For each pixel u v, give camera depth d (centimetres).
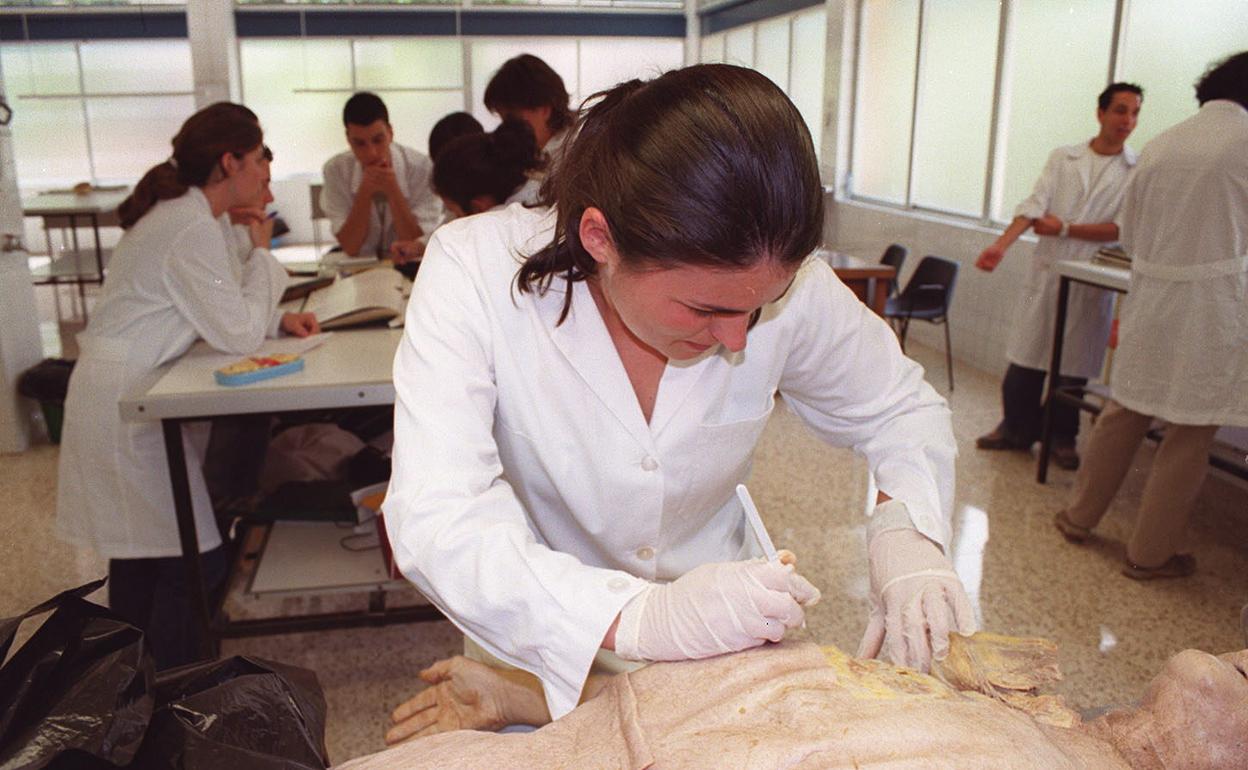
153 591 212
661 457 102
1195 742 90
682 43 677
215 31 729
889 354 115
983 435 376
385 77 813
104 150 748
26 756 69
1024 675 92
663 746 76
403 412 90
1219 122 237
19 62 724
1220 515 274
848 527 299
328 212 416
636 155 72
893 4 445
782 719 77
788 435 388
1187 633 224
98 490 199
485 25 765
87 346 201
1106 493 273
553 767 80
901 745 74
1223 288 230
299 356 201
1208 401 234
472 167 217
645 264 73
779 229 70
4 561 273
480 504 85
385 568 219
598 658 112
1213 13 326
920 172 469
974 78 453
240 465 242
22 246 377
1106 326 335
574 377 97
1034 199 338
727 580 79
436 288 95
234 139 203
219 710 83
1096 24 375
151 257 199
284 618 210
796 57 498
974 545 281
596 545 112
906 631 97
